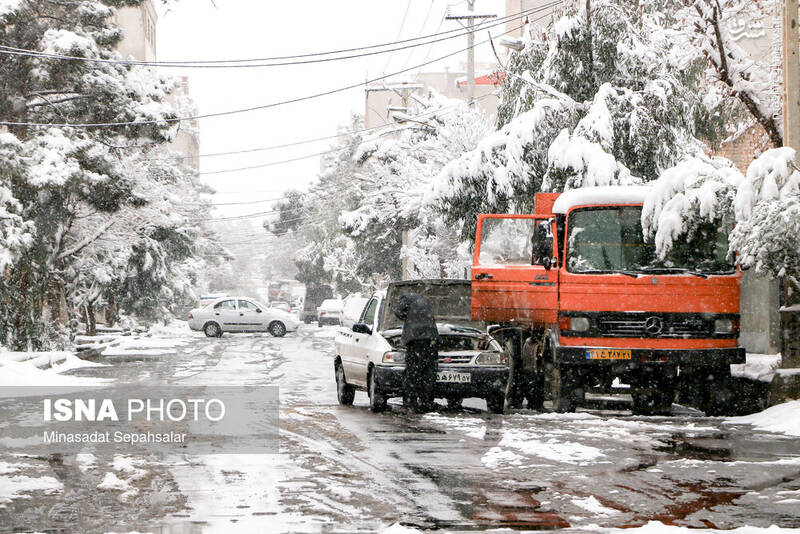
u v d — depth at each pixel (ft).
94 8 132.36
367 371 60.39
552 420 53.67
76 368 102.58
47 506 30.42
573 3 90.79
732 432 47.85
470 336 61.52
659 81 84.89
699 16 85.15
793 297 60.08
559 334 58.44
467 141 153.07
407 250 159.74
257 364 109.70
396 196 167.63
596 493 32.42
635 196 58.59
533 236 62.23
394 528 26.58
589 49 87.61
